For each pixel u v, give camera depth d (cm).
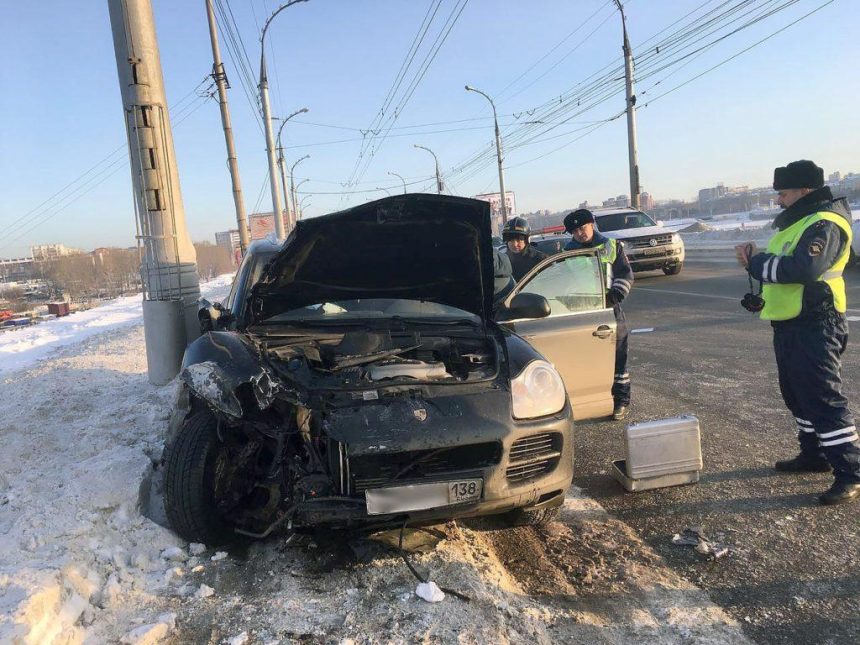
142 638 244
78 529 312
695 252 2497
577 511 376
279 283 394
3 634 217
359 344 372
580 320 461
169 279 661
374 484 289
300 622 256
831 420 365
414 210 349
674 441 401
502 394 312
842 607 270
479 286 411
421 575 288
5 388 677
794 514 356
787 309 368
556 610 273
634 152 2248
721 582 294
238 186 1888
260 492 330
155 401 578
